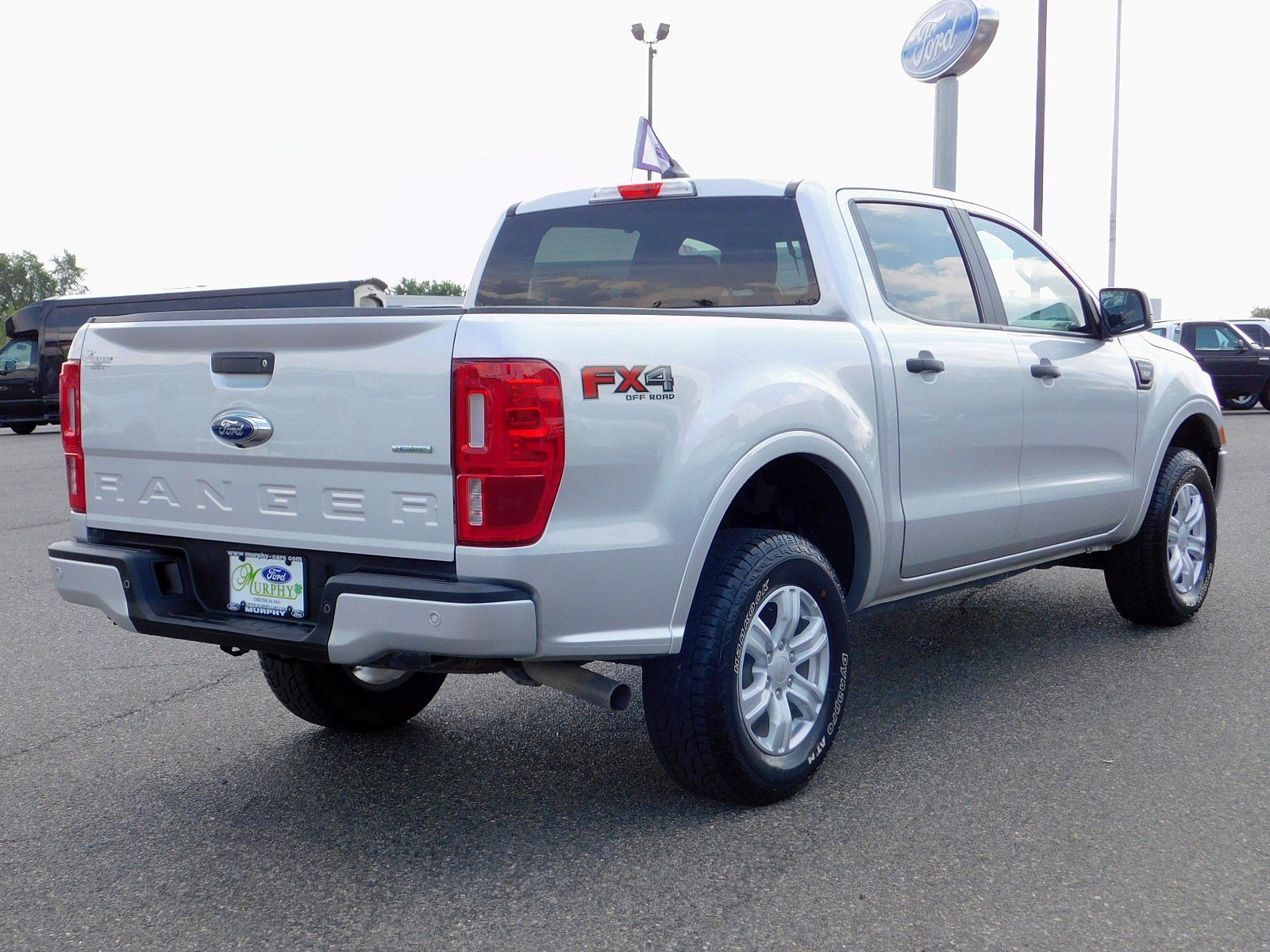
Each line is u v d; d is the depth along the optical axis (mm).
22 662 5527
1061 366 4879
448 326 2910
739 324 3498
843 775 3812
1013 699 4625
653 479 3166
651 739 3438
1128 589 5570
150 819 3562
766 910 2875
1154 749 3998
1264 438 17297
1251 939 2701
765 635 3514
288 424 3141
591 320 3090
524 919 2855
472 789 3770
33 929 2855
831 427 3666
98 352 3549
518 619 2904
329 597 3021
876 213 4324
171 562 3457
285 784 3844
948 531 4258
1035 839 3268
